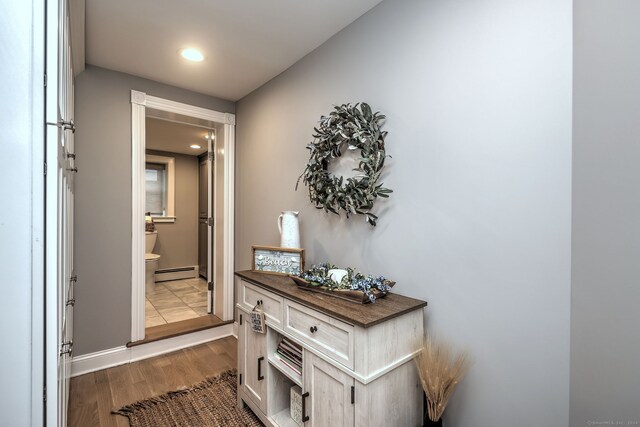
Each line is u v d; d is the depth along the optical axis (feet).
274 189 7.93
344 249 5.85
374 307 4.05
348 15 5.52
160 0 5.12
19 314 2.13
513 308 3.60
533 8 3.43
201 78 8.10
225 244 9.68
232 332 9.75
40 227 2.22
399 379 3.92
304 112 6.91
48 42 2.35
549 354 3.34
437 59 4.33
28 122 2.16
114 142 7.73
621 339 2.93
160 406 6.12
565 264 3.21
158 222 15.85
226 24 5.79
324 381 4.06
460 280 4.07
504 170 3.66
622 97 2.89
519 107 3.53
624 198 2.89
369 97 5.34
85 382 6.96
